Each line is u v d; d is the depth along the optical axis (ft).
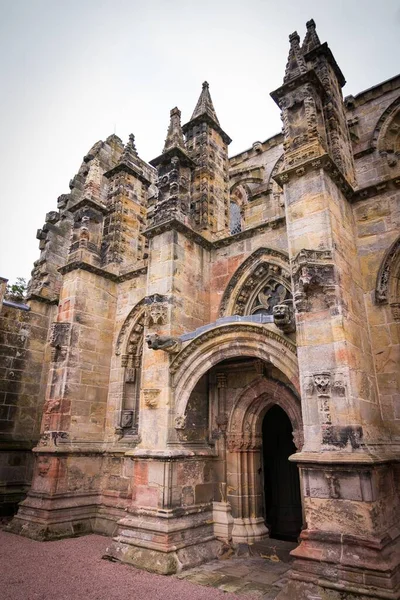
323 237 35.12
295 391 41.70
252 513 43.01
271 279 48.47
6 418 67.62
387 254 38.01
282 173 39.14
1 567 36.29
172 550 35.94
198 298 50.03
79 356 58.08
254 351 38.40
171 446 40.91
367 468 27.84
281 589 30.45
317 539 28.30
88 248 64.44
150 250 50.65
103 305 63.00
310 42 52.90
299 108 42.34
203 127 60.90
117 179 71.26
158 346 42.68
